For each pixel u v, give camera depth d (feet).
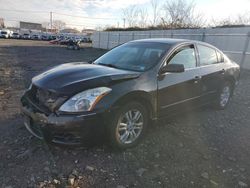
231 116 17.87
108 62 14.49
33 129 11.61
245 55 45.03
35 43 133.80
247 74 39.45
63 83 10.96
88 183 9.49
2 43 111.14
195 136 14.02
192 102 15.37
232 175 10.44
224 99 19.07
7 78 29.45
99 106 10.55
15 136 12.85
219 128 15.42
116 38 99.19
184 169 10.73
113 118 10.99
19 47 94.32
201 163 11.26
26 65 43.50
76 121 10.16
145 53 14.12
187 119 16.63
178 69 12.58
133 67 13.24
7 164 10.41
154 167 10.77
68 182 9.43
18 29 311.88
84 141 10.64
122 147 11.79
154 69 12.82
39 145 11.98
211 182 9.92
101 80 11.09
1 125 14.28
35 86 11.72
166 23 106.01
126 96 11.26
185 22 103.40
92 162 10.84
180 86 13.99
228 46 48.24
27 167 10.27
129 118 11.86
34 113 10.90
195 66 15.37
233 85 19.63
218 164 11.24
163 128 14.79
